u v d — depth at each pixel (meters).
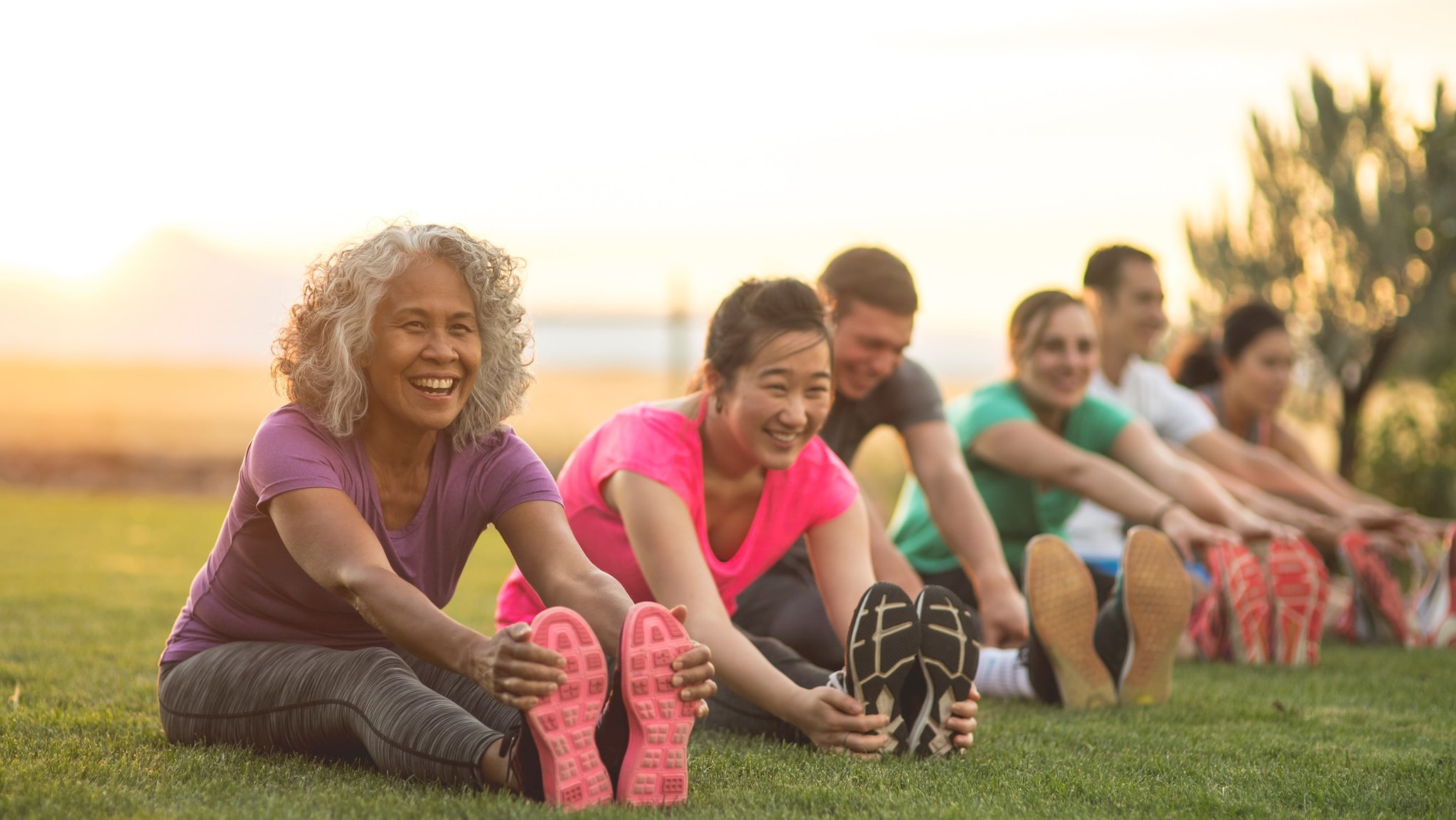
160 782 1.94
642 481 2.59
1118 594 3.14
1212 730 2.75
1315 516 5.07
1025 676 3.22
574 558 2.16
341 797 1.84
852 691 2.32
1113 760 2.37
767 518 2.71
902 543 4.21
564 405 29.44
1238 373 5.58
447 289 2.11
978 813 1.87
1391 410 7.73
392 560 2.20
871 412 3.67
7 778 1.92
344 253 2.13
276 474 2.04
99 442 18.61
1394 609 4.75
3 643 3.62
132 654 3.47
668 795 1.88
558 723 1.78
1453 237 7.38
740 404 2.53
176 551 6.96
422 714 1.94
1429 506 7.55
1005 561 4.15
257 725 2.15
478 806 1.77
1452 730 2.82
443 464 2.23
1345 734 2.74
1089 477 3.87
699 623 2.48
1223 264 8.11
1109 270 5.11
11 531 8.00
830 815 1.84
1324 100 7.71
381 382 2.10
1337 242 7.69
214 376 43.12
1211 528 3.69
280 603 2.24
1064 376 4.13
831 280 3.45
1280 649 4.12
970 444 4.09
